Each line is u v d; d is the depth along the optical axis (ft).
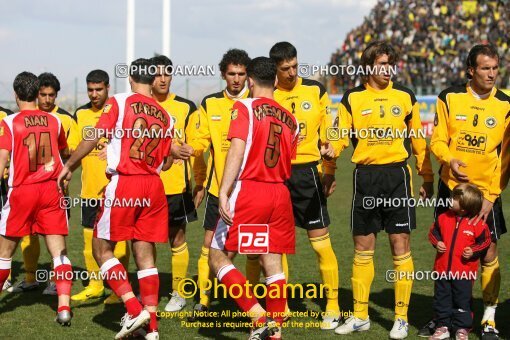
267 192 31.48
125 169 33.73
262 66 32.17
